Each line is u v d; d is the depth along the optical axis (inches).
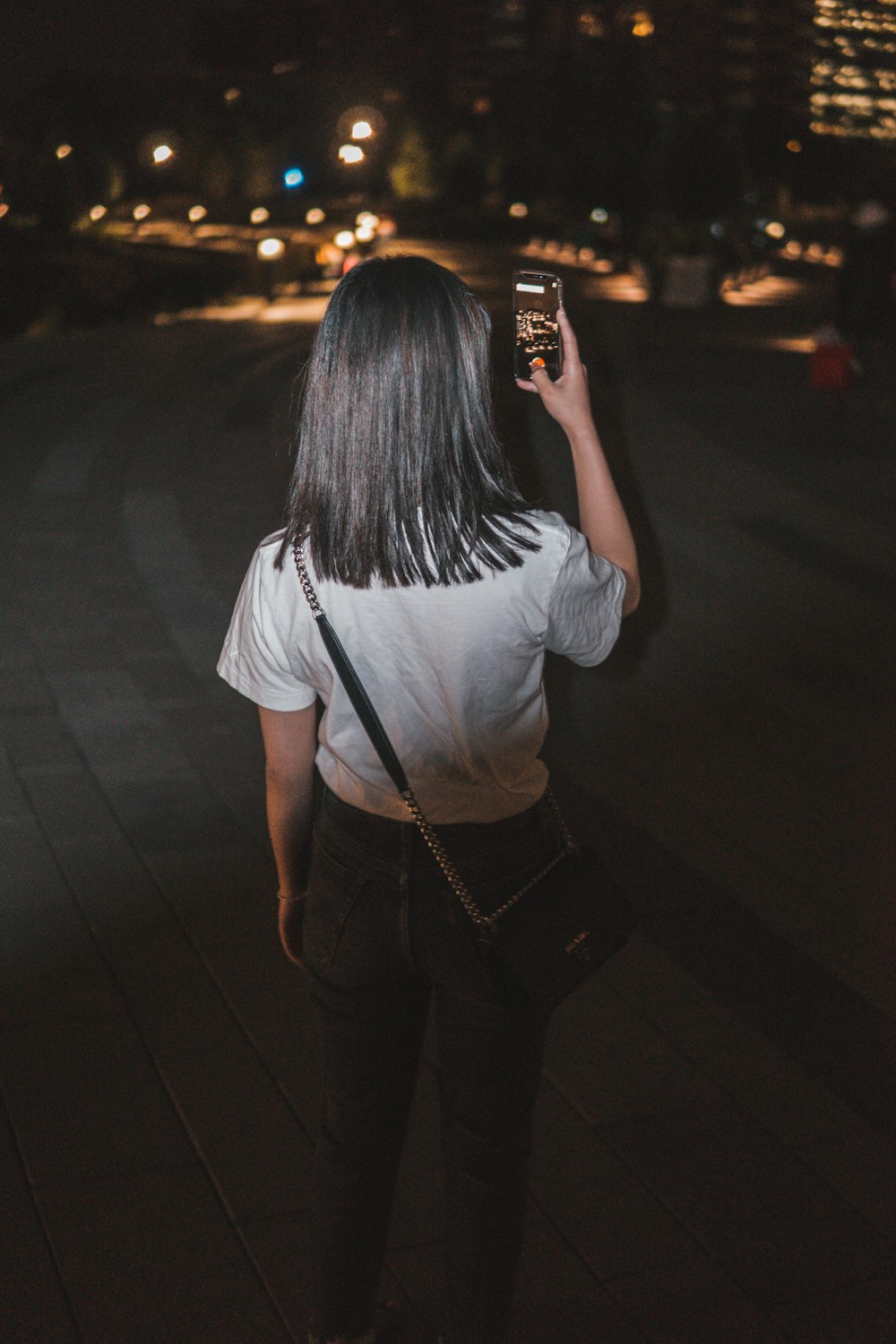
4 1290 96.9
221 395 546.3
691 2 7190.0
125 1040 128.5
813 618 274.2
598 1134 117.8
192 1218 104.9
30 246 2519.7
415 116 4557.1
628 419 466.0
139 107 4370.1
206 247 3265.3
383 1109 79.8
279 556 69.3
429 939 71.2
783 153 3880.4
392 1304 94.7
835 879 170.2
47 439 439.2
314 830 76.2
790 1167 114.3
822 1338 95.5
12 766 191.6
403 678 68.3
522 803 71.9
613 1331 95.9
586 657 73.2
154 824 175.3
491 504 66.6
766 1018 137.6
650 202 2481.5
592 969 72.1
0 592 273.4
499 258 2593.5
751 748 212.7
